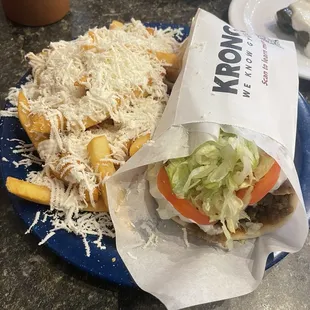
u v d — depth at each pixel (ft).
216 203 0.82
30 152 0.98
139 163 0.82
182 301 0.75
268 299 0.85
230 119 0.81
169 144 0.82
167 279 0.79
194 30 0.99
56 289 0.84
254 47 0.96
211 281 0.79
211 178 0.81
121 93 0.96
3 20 1.36
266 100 0.86
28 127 0.95
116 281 0.79
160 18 1.39
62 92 0.97
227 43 0.95
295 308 0.84
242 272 0.82
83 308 0.82
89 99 0.93
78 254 0.82
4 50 1.29
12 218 0.94
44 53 1.10
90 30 1.09
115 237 0.84
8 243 0.90
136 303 0.82
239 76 0.87
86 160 0.90
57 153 0.93
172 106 0.87
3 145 0.98
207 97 0.84
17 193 0.86
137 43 1.03
